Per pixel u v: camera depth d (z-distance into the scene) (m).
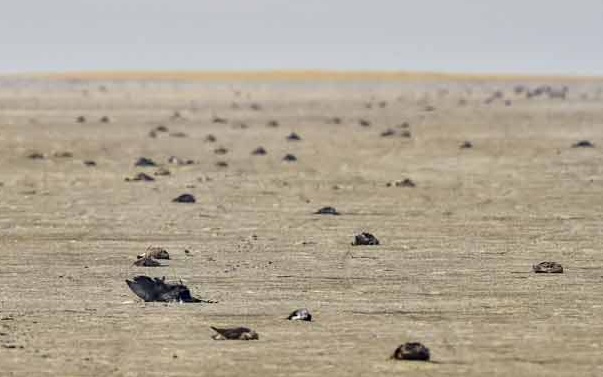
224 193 155.00
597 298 84.81
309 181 170.75
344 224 126.31
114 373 62.94
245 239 114.62
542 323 76.00
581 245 112.12
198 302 82.69
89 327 73.88
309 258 103.06
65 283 90.62
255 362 65.19
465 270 97.06
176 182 167.75
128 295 85.25
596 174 178.88
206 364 64.69
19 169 183.75
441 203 145.62
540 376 62.56
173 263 100.25
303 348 68.38
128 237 115.81
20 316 77.25
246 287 88.81
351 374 62.66
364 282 91.12
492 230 122.31
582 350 68.31
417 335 72.06
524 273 95.75
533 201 147.38
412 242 113.31
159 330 73.06
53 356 66.44
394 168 190.25
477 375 62.69
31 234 117.75
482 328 74.38
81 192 154.75
